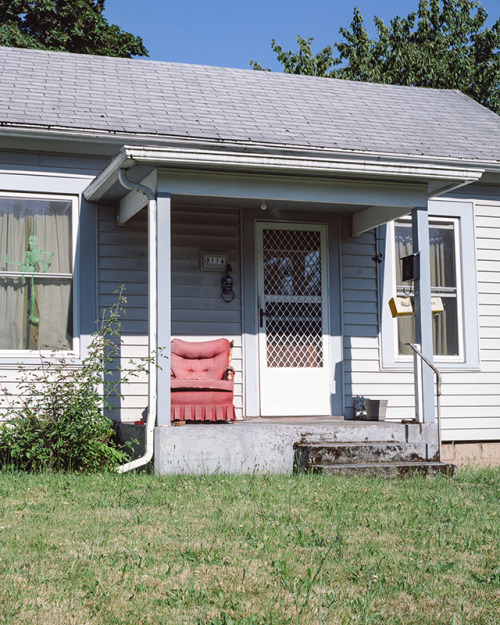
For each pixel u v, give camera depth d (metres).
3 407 9.42
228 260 10.66
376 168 9.00
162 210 8.62
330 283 11.05
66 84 11.05
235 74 13.03
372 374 11.15
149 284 8.59
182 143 9.91
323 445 8.73
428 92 14.18
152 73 12.26
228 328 10.59
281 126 11.00
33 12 22.56
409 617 4.00
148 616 3.94
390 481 8.12
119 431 9.58
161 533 5.55
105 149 10.05
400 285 11.46
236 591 4.34
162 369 8.45
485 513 6.51
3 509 6.25
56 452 8.41
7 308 9.68
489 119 13.16
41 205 9.91
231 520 5.96
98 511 6.20
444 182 9.62
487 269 11.80
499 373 11.70
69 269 9.95
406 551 5.25
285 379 10.76
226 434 8.59
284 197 9.11
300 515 6.17
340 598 4.27
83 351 9.83
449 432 11.37
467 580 4.66
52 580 4.43
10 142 9.72
